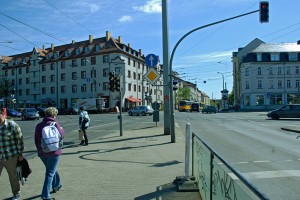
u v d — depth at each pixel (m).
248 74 72.38
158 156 10.66
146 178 7.50
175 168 8.63
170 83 14.48
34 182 7.25
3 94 80.69
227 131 19.64
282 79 71.56
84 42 79.81
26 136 20.00
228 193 3.49
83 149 12.70
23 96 86.31
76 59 76.19
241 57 82.25
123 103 70.31
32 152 12.64
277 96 71.56
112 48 71.25
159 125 26.08
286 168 8.21
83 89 75.19
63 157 10.80
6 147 5.78
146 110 48.22
